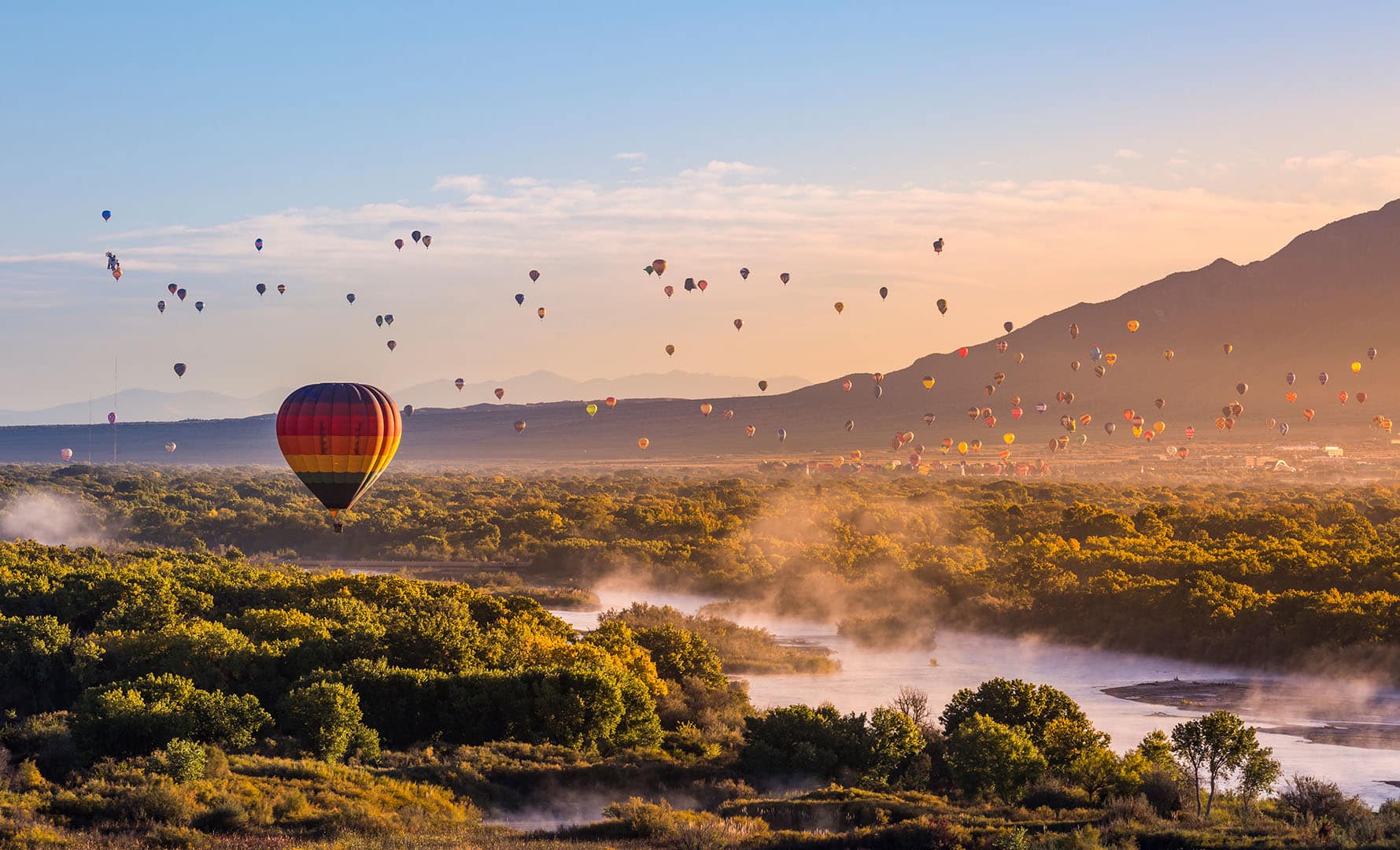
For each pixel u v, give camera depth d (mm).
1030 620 103188
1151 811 45781
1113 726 71500
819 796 49344
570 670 61719
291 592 87062
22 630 70938
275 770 50406
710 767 54750
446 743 59875
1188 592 98750
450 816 46812
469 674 62688
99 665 67625
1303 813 45094
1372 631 86438
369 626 70000
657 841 42094
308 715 55906
